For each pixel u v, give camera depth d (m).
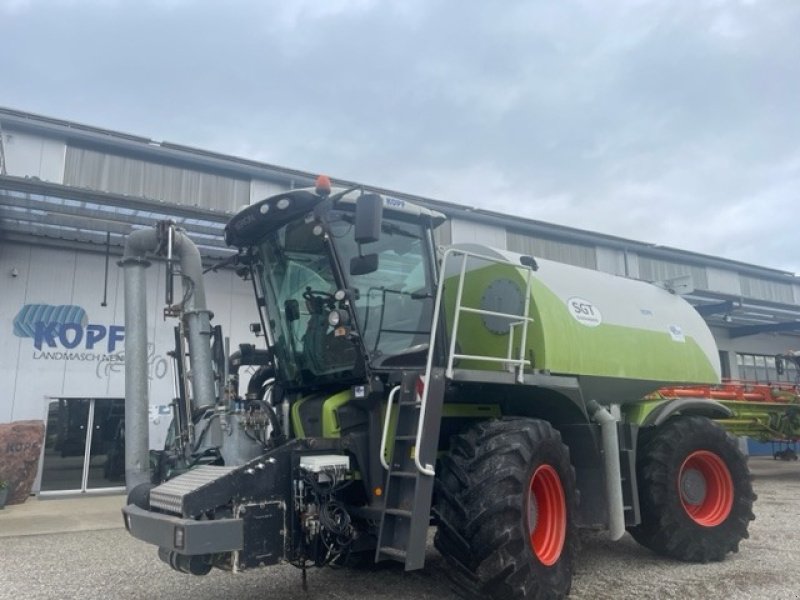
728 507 6.64
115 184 14.65
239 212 5.48
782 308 19.19
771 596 5.12
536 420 5.15
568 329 5.84
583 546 7.09
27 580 6.03
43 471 12.45
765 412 13.34
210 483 4.11
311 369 5.39
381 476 4.80
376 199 4.55
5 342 12.48
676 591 5.29
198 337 5.67
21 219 11.73
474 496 4.53
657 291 7.65
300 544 4.42
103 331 13.33
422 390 4.54
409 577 5.80
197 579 5.92
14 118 13.70
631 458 6.02
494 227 18.44
